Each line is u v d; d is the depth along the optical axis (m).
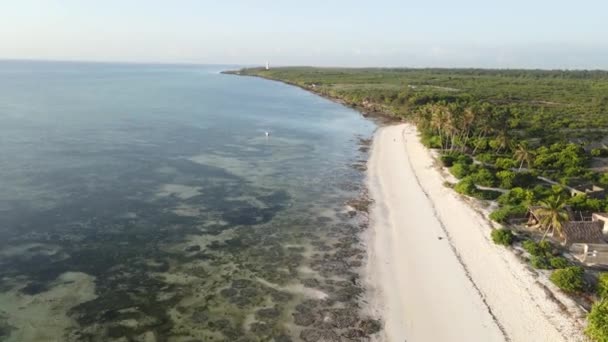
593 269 45.28
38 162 77.38
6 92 194.00
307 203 65.12
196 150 92.75
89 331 35.66
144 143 96.62
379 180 77.69
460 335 36.56
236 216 59.12
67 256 46.53
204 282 43.31
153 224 55.22
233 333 36.16
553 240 51.78
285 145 102.25
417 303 40.97
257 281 43.88
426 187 72.88
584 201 59.88
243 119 137.88
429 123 110.62
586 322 36.84
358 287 43.47
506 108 145.00
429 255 49.78
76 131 105.62
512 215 56.88
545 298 40.47
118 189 66.19
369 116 156.12
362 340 35.97
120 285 42.12
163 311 38.62
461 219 58.50
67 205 59.00
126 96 195.75
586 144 101.56
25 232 50.84
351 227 57.31
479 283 43.66
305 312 39.22
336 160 90.50
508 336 36.16
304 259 48.59
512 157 87.56
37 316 36.94
